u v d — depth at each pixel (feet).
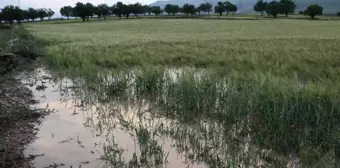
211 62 39.73
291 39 80.43
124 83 28.09
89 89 28.14
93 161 14.69
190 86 23.27
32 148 15.89
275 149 16.01
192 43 66.59
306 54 42.96
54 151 15.65
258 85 21.93
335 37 90.94
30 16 392.27
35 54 51.37
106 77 29.53
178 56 44.34
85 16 385.91
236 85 23.90
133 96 26.08
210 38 86.33
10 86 29.32
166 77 27.96
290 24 204.33
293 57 39.91
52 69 39.40
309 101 18.03
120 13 431.43
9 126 18.71
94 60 41.09
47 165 14.26
